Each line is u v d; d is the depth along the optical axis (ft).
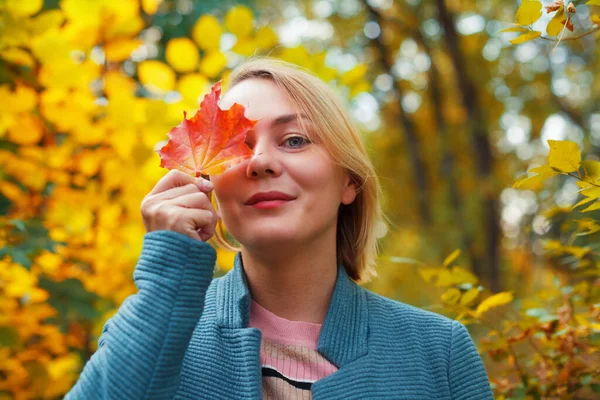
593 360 5.52
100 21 6.58
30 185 6.73
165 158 3.67
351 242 4.66
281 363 3.82
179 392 3.70
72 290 6.65
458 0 26.91
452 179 28.53
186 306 3.40
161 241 3.45
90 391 3.32
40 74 6.49
